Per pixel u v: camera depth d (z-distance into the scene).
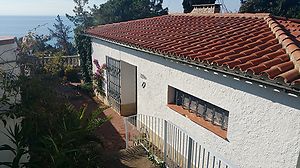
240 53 6.72
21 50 7.30
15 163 5.81
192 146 7.02
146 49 9.24
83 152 6.80
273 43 7.11
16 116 6.09
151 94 10.07
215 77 6.82
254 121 5.88
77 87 17.55
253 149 6.00
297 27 8.41
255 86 5.73
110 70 14.10
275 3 24.66
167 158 7.98
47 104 7.11
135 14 32.66
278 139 5.39
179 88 8.34
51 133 6.41
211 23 11.91
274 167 5.55
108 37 12.66
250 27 9.62
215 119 7.44
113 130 11.70
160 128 9.64
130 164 7.66
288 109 5.11
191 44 8.69
